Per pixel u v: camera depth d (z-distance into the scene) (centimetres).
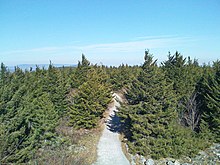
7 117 1838
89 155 2545
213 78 3397
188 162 2583
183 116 3494
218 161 2647
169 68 3822
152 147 2609
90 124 3531
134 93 2792
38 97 3139
